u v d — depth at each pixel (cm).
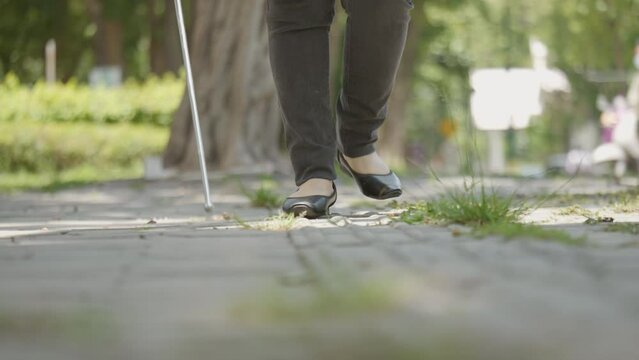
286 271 410
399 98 4197
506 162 5875
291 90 744
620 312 304
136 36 5069
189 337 270
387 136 4206
